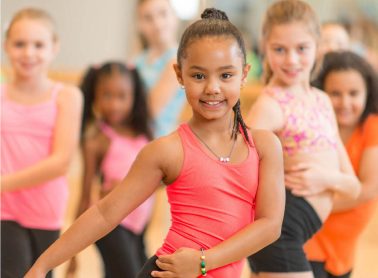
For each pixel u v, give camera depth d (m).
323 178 2.62
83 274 4.58
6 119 3.13
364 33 6.61
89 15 6.89
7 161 3.12
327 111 2.74
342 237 3.08
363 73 3.08
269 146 2.09
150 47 4.57
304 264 2.58
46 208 3.13
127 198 2.01
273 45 2.68
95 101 3.88
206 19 2.02
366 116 3.11
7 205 3.08
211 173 2.01
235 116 2.08
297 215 2.59
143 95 3.94
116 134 3.83
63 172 3.14
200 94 1.97
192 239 2.00
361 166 3.08
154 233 5.67
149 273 2.03
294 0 2.73
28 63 3.16
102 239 3.48
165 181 2.05
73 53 6.90
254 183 2.05
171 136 2.04
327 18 6.75
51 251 1.99
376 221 5.78
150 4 4.46
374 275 4.77
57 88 3.23
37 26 3.20
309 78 2.83
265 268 2.59
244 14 6.85
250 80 6.15
